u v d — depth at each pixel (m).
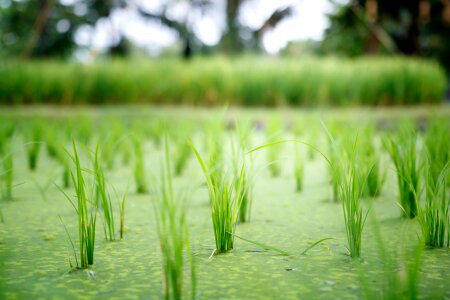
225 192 1.52
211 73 6.72
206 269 1.37
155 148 3.76
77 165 1.41
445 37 12.91
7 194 2.16
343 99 6.62
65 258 1.46
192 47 15.78
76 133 4.16
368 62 7.39
